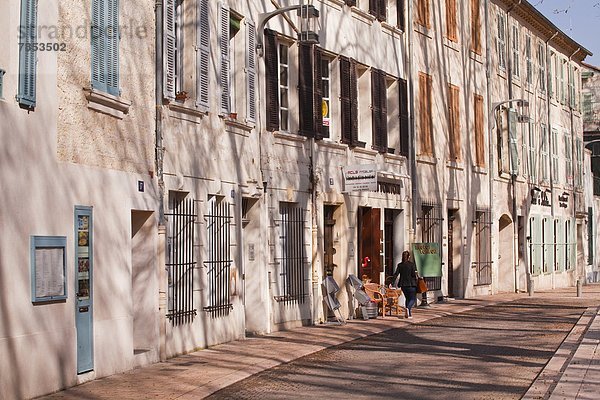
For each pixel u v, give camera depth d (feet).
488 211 136.26
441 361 60.70
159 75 59.36
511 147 145.89
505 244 147.54
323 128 87.66
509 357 62.75
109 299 52.54
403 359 61.77
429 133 114.52
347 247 91.91
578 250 193.88
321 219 86.79
